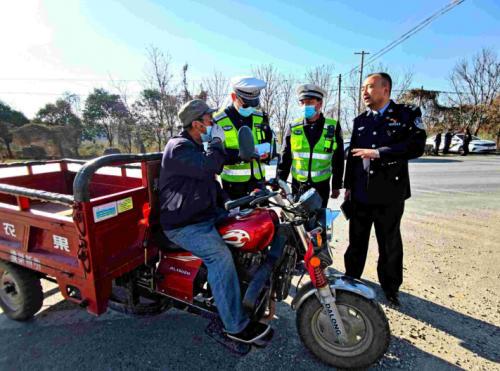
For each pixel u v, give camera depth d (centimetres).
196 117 239
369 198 313
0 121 2100
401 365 241
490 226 561
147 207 252
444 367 239
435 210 665
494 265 410
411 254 443
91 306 236
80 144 2377
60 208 374
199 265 247
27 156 2116
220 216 258
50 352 254
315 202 227
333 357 238
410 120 296
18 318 292
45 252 257
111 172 376
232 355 252
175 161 227
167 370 236
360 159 322
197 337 273
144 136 2262
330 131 358
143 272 273
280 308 318
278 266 237
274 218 243
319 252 226
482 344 264
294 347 262
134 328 285
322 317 239
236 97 325
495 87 2833
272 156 362
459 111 3045
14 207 272
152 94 2039
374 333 224
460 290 349
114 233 242
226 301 226
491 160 1698
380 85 297
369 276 383
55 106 2606
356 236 338
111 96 2392
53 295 340
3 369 236
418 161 1659
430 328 285
